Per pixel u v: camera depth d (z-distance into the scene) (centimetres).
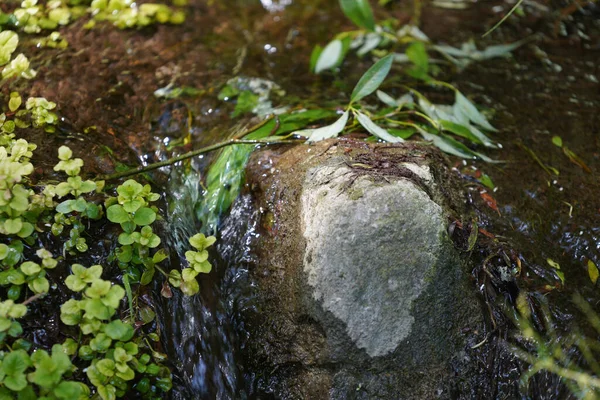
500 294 68
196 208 75
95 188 66
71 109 78
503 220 73
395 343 64
